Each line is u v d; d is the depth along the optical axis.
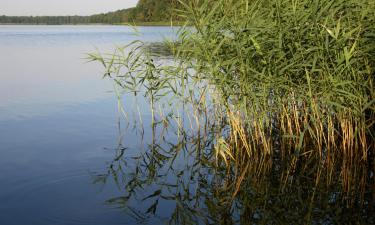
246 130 7.81
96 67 20.73
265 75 6.71
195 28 6.96
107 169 6.86
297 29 6.33
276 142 8.16
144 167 7.02
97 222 4.93
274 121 8.50
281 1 6.66
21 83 15.83
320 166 6.96
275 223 5.02
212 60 6.92
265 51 6.75
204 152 7.87
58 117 10.60
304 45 6.48
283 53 6.43
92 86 15.35
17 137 8.72
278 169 6.88
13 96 13.34
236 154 7.45
